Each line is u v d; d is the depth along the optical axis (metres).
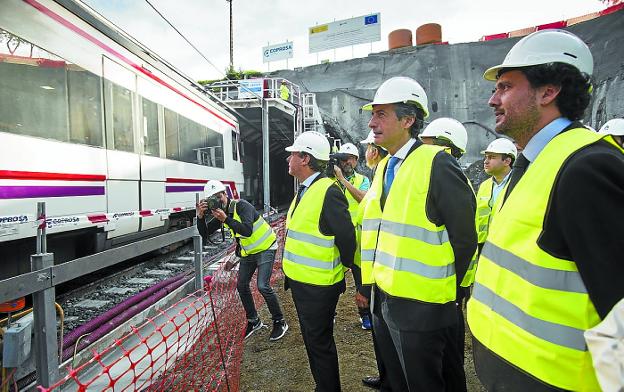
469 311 1.31
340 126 22.00
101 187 4.80
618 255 0.81
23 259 3.91
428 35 21.53
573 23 19.19
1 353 2.07
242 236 3.63
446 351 2.05
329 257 2.47
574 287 0.95
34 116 3.81
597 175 0.86
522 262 1.05
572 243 0.89
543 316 0.99
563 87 1.10
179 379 2.60
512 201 1.13
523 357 1.03
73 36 4.39
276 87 13.58
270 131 15.99
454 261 1.75
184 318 3.74
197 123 7.98
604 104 17.06
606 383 0.78
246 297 3.88
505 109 1.18
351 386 2.86
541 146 1.13
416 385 1.74
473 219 1.70
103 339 3.04
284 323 3.88
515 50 1.17
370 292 2.22
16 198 3.55
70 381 2.46
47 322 2.01
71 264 2.18
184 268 6.34
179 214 7.38
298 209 2.58
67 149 4.23
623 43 16.52
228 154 9.98
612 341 0.78
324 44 26.78
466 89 19.94
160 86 6.43
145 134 5.90
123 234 5.33
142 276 5.80
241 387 2.91
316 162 2.71
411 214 1.75
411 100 1.90
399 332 1.73
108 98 4.99
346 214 2.46
